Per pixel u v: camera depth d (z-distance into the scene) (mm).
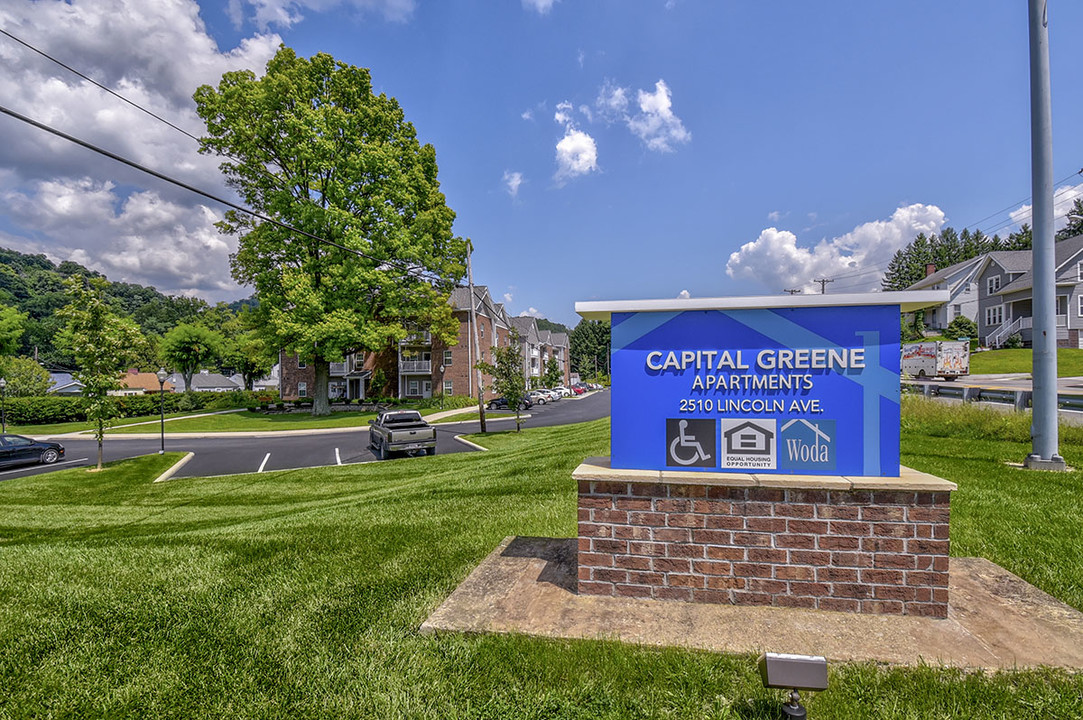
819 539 3422
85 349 16016
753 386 3658
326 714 2602
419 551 5188
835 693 2594
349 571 4633
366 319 33156
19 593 4312
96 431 16703
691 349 3754
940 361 29875
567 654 2986
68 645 3350
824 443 3557
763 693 2607
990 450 9844
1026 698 2498
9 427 37406
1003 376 30219
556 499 7645
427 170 35031
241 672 2988
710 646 3006
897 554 3338
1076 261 36531
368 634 3377
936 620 3270
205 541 5977
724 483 3482
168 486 13727
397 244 31500
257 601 3990
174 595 4152
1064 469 7941
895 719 2406
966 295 49375
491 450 17422
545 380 56625
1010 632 3131
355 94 32312
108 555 5496
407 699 2674
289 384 52688
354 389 51656
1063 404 15000
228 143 30297
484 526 6137
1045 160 8344
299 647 3250
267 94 29922
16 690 2859
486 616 3471
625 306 3812
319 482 13367
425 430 18047
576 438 16953
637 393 3826
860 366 3529
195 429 31031
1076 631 3139
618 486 3699
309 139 30406
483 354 50188
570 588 3889
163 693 2811
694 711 2498
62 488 13898
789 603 3457
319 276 33406
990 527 5246
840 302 3500
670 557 3617
